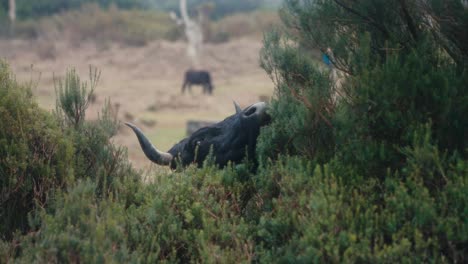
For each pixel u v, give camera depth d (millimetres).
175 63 192375
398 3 19391
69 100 22609
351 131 17891
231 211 19234
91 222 16891
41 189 20172
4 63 22516
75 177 20938
